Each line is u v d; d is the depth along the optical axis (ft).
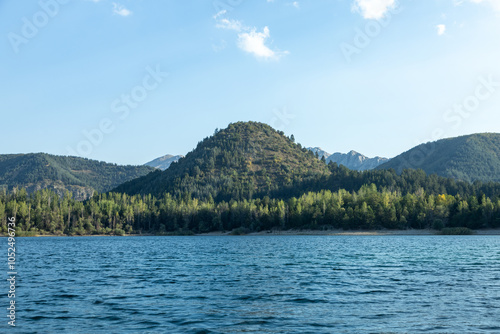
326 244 439.63
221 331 90.89
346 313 106.63
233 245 445.78
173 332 90.22
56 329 92.73
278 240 563.07
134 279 171.12
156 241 595.06
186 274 187.21
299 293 135.44
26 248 413.39
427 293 134.10
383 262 235.81
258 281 163.32
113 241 603.26
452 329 90.79
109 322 98.63
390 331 89.92
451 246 384.88
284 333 89.15
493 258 257.75
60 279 171.83
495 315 103.14
